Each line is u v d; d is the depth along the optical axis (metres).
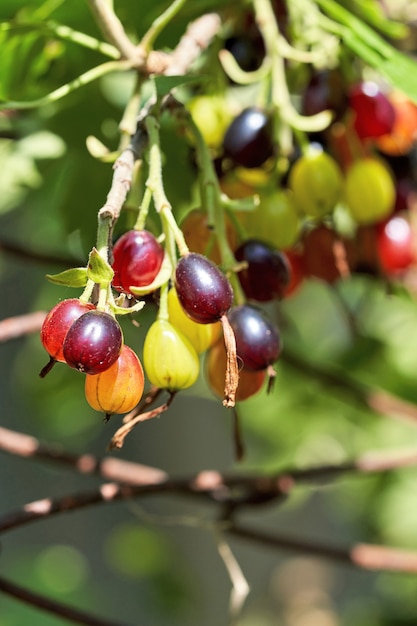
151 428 1.30
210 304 0.34
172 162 0.47
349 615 1.02
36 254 0.51
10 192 0.57
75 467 0.45
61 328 0.33
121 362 0.34
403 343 0.73
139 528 1.17
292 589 1.48
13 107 0.39
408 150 0.45
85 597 0.92
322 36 0.44
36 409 0.85
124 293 0.35
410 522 0.88
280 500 0.46
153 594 1.17
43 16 0.44
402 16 0.52
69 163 0.50
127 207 0.38
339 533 1.36
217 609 1.23
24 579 0.92
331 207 0.42
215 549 1.24
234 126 0.41
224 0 0.44
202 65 0.45
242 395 0.37
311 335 0.80
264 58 0.44
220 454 1.30
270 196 0.41
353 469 0.47
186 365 0.34
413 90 0.41
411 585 0.85
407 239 0.45
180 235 0.34
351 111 0.43
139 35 0.46
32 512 0.40
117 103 0.50
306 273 0.44
